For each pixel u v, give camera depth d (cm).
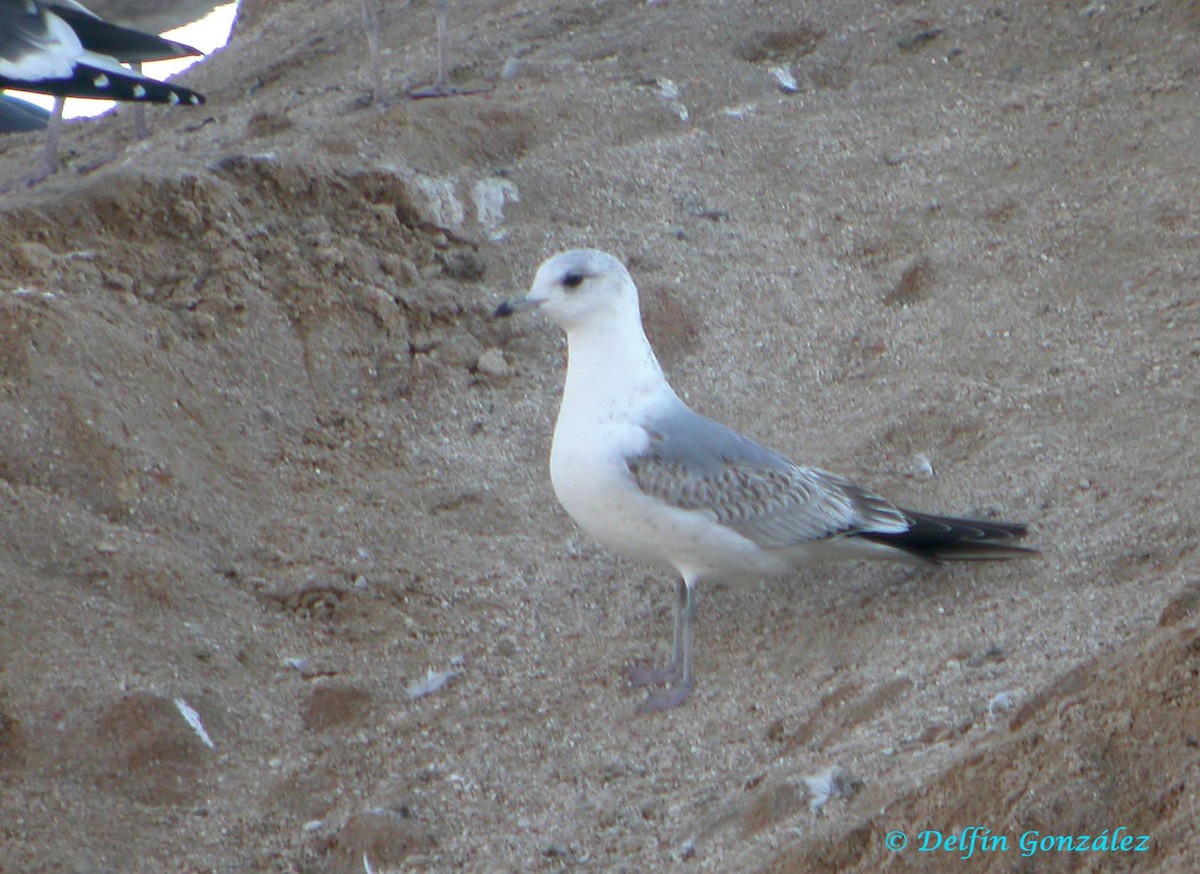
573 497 970
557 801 895
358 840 877
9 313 1170
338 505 1164
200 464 1164
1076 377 1177
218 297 1290
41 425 1121
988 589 990
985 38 1681
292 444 1218
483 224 1438
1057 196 1406
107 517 1101
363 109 1630
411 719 984
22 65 1124
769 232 1428
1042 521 1041
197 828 908
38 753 935
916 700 878
